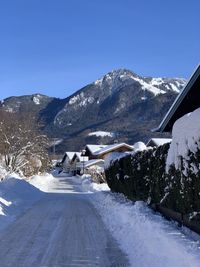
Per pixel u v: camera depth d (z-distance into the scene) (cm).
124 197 2375
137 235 1184
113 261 977
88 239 1259
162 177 1451
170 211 1391
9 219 1684
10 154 4459
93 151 9019
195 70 1419
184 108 1653
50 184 5256
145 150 1783
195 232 1096
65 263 967
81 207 2208
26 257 1030
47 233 1367
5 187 2842
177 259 828
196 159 1008
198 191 1015
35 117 4962
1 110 4609
